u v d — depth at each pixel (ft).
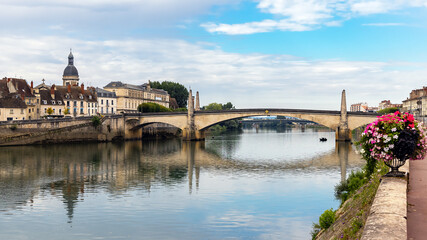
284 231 116.88
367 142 65.67
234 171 238.07
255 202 152.87
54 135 393.50
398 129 61.52
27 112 440.86
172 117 474.49
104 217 134.41
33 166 249.34
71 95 520.42
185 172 234.58
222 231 117.80
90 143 419.74
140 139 513.45
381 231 36.78
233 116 459.73
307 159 296.51
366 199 61.21
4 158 282.15
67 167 248.52
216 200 157.28
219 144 440.45
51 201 158.30
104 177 214.90
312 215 133.59
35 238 113.91
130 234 116.37
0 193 172.76
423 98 460.55
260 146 415.44
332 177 212.84
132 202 155.63
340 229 64.18
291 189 178.19
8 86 441.27
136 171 237.04
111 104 613.93
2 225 125.80
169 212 139.74
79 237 113.70
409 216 47.67
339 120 436.76
